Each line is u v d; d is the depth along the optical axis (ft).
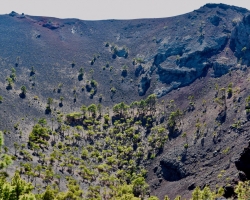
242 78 643.45
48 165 498.28
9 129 593.83
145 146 604.08
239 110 516.32
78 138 645.92
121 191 444.55
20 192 117.70
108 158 568.82
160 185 489.26
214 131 511.40
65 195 372.58
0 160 114.21
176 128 602.03
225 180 362.33
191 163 478.59
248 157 284.20
